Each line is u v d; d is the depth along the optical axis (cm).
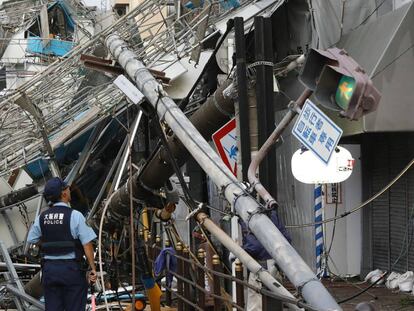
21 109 1249
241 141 569
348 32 1023
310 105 454
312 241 1086
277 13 1133
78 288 669
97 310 879
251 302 608
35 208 1253
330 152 428
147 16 1250
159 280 912
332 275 1075
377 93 395
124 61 738
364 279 1082
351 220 1107
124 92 648
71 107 1262
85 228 672
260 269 459
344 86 402
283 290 436
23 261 1208
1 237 1231
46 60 2339
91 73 1235
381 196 1066
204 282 712
